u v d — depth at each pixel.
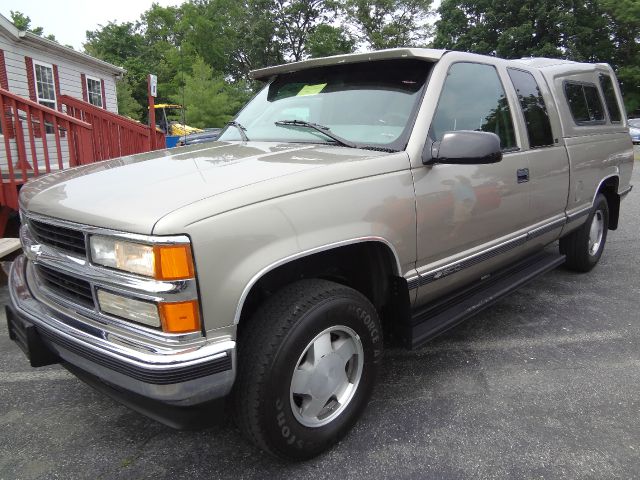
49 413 2.84
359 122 2.92
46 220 2.19
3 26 10.25
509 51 36.59
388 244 2.49
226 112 37.03
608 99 5.13
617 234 6.91
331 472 2.33
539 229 3.81
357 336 2.45
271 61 52.78
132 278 1.87
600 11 35.25
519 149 3.49
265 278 2.31
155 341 1.87
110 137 8.68
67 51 12.41
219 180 2.14
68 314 2.14
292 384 2.22
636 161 17.56
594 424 2.68
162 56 51.38
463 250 3.08
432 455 2.45
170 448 2.53
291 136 3.06
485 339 3.72
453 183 2.85
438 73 2.90
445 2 40.47
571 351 3.52
